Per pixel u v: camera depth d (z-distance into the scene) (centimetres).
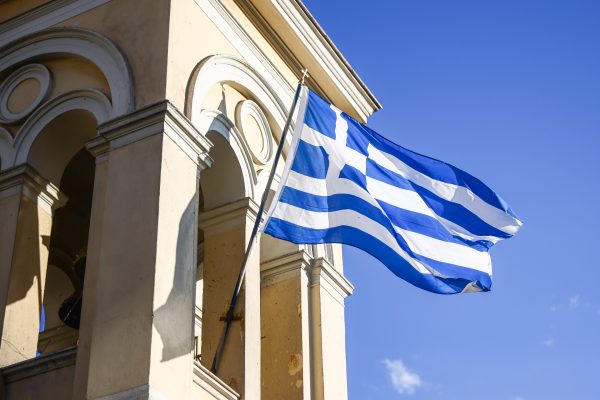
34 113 1430
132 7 1445
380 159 1531
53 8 1519
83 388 1182
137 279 1222
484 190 1599
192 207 1307
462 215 1576
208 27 1484
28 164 1398
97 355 1189
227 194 1480
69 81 1446
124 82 1376
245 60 1551
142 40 1405
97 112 1384
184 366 1201
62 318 1448
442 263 1512
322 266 1584
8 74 1494
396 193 1520
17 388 1232
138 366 1162
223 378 1352
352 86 1766
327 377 1507
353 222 1423
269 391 1482
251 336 1384
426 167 1573
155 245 1236
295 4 1630
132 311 1202
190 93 1382
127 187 1291
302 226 1378
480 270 1551
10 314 1309
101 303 1224
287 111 1616
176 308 1223
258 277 1440
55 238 1652
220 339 1380
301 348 1498
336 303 1602
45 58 1476
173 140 1319
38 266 1366
